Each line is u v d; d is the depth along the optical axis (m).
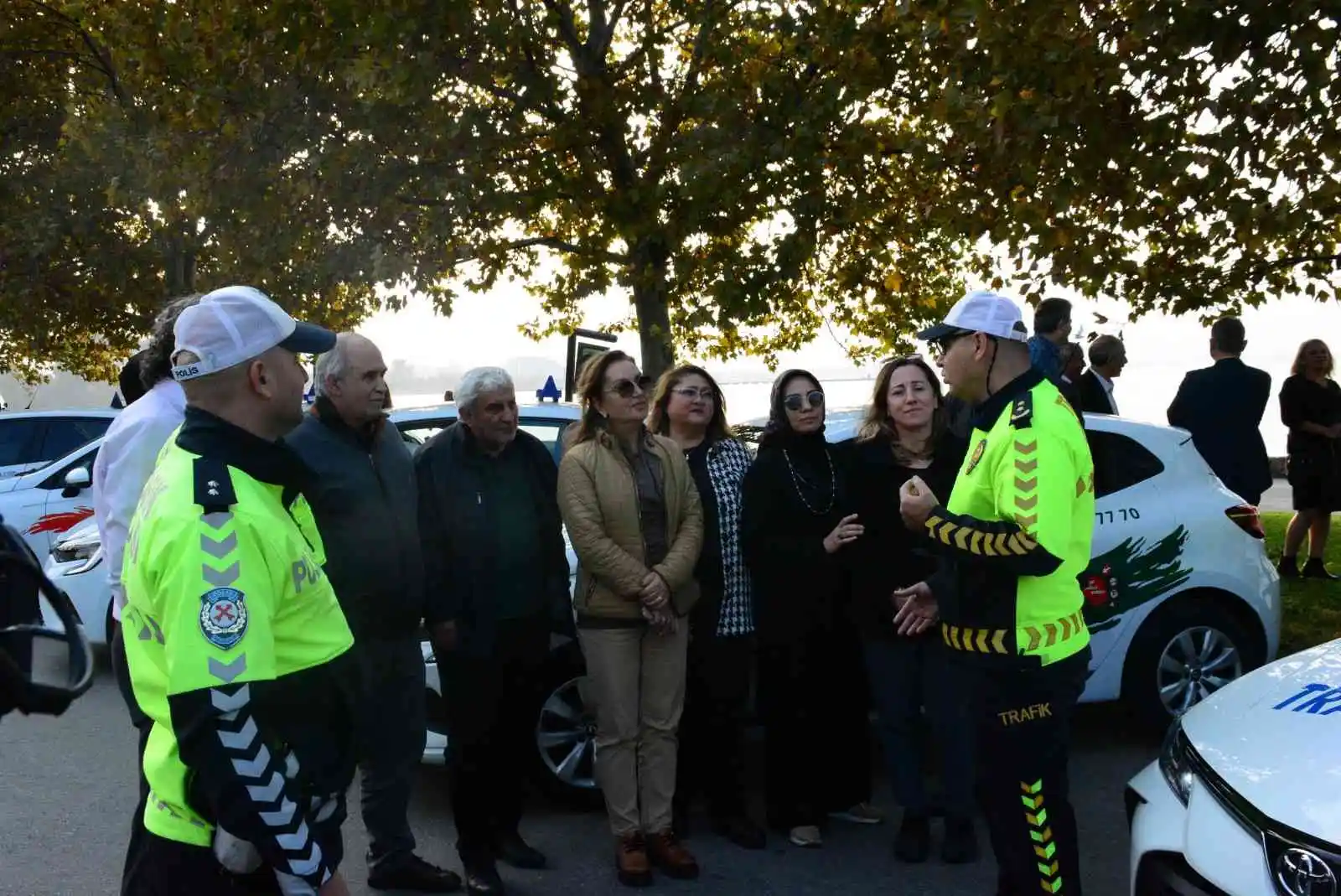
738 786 4.54
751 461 4.65
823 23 9.37
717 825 4.55
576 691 4.84
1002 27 7.31
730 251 10.34
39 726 6.03
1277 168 7.58
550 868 4.27
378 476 3.89
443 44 9.71
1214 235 7.81
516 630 3.95
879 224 11.29
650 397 4.79
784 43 9.77
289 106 10.39
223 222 10.98
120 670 3.25
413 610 3.90
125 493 3.33
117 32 11.45
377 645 3.88
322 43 10.05
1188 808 3.04
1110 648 5.25
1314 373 8.70
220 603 1.91
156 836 2.07
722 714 4.49
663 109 10.29
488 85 10.23
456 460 3.98
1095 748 5.52
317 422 3.85
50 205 18.38
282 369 2.12
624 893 4.04
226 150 10.68
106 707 6.42
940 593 3.22
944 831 4.61
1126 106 7.48
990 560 2.94
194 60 10.82
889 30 9.20
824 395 4.43
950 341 3.18
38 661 2.00
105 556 3.36
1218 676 5.42
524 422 5.66
